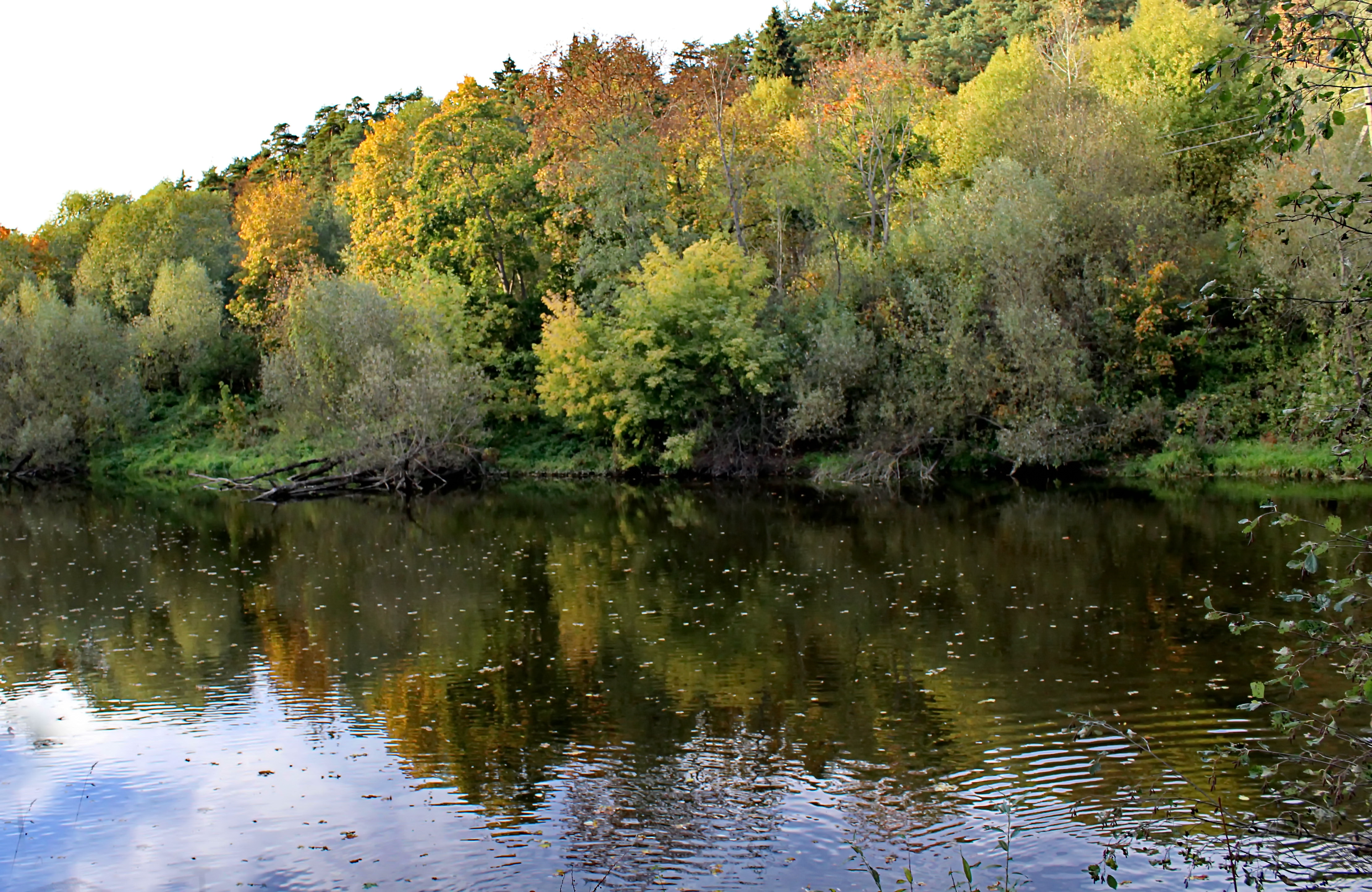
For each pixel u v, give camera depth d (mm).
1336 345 7438
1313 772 7195
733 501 33625
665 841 9500
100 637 17453
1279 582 18203
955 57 69375
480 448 42750
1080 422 34344
